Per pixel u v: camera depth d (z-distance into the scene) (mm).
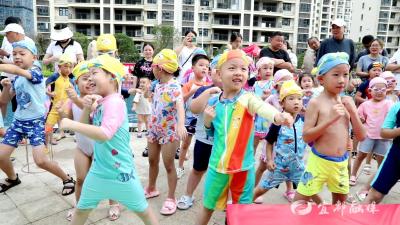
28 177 4195
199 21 54406
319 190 2713
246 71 2436
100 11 51625
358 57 6934
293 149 3209
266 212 1877
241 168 2430
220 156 2443
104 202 3553
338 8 112688
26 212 3322
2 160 3652
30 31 39719
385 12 65812
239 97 2447
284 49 5949
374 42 6012
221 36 55531
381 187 2883
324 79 2578
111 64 2410
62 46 6074
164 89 3303
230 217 1839
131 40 44688
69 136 6227
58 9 52469
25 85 3561
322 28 92938
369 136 4066
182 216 3303
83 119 2514
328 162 2621
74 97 2830
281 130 3184
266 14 55062
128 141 2508
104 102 2367
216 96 2600
